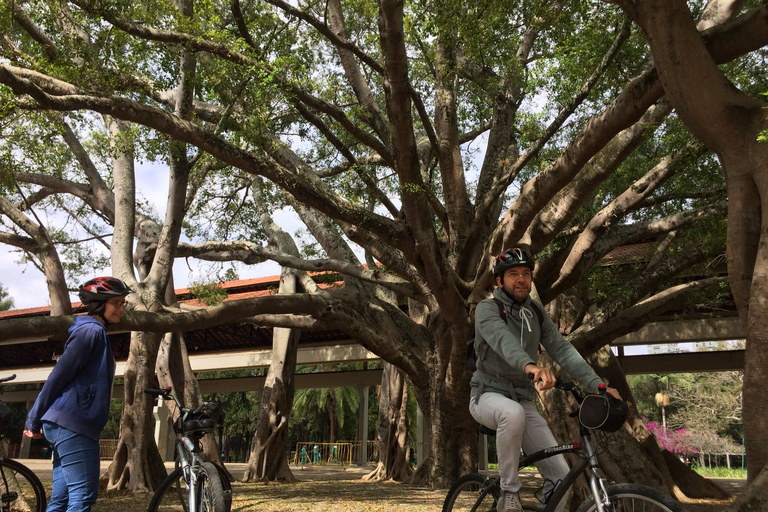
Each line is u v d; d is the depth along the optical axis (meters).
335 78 14.71
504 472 3.37
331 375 30.44
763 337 5.72
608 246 12.93
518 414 3.38
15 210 14.07
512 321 3.66
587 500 3.18
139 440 12.66
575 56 9.81
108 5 9.11
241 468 27.91
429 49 14.00
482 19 9.05
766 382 5.62
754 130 6.52
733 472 30.55
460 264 13.61
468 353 3.88
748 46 7.02
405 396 19.44
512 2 8.61
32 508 5.95
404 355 14.73
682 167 9.91
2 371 33.25
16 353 32.41
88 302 4.27
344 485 15.45
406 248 10.99
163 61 10.09
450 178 13.66
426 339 15.16
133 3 9.78
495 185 13.11
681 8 6.61
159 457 12.99
